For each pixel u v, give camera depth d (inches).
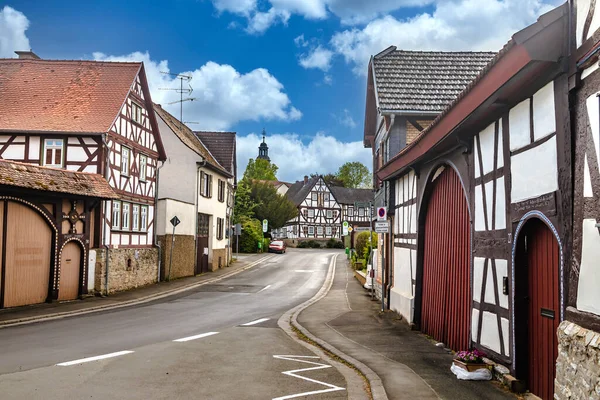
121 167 915.4
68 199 739.4
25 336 453.4
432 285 464.4
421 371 316.8
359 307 690.8
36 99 905.5
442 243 435.8
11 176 627.2
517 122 267.9
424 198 482.3
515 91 259.8
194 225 1259.8
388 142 640.4
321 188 3238.2
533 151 248.4
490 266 307.4
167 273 1088.2
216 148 1676.9
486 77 264.5
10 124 848.9
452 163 387.9
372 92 763.4
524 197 259.3
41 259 695.1
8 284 639.8
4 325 525.3
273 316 619.5
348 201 3376.0
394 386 278.2
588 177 194.2
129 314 623.8
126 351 381.7
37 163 844.0
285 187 4040.4
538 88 242.2
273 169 4047.7
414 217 522.9
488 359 303.6
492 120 306.0
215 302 766.5
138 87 989.2
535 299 259.1
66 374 305.9
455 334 393.7
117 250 875.4
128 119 944.3
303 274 1296.8
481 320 321.4
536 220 251.8
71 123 857.5
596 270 186.9
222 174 1499.8
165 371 319.6
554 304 241.0
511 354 273.6
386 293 666.8
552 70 224.4
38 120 860.6
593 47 188.5
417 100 617.9
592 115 192.7
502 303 288.4
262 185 2576.3
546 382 247.8
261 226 2378.2
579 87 205.2
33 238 680.4
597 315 185.6
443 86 642.2
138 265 959.0
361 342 433.7
